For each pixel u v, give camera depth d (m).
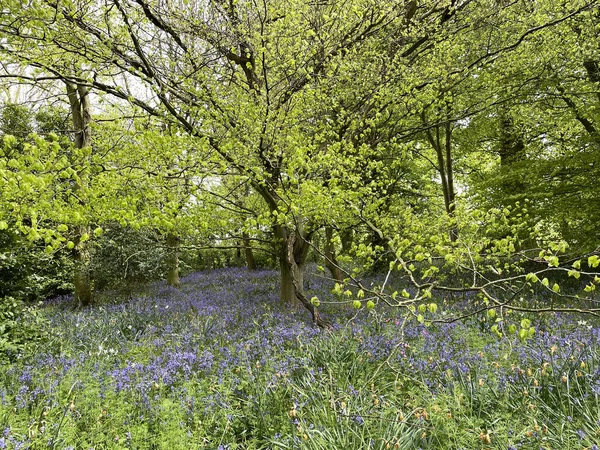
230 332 7.16
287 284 9.38
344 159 6.37
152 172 4.57
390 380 4.76
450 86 9.22
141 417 3.93
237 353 5.71
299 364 5.05
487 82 9.84
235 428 3.90
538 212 9.47
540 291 8.94
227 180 7.68
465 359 4.97
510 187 10.43
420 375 4.66
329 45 7.71
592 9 8.35
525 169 9.77
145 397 4.25
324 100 7.55
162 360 5.60
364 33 8.00
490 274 9.56
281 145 6.18
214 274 20.05
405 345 5.25
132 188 4.51
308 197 5.19
